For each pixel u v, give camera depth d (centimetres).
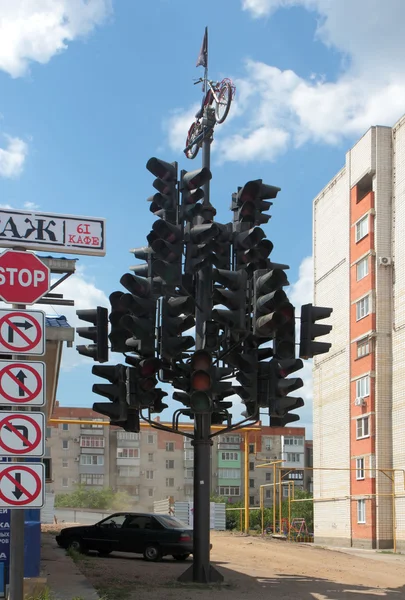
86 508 8931
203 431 1388
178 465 9844
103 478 9581
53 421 2925
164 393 1350
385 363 3931
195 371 1223
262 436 10331
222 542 2858
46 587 1095
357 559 2317
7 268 689
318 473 4591
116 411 1256
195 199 1320
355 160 4294
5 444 653
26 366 669
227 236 1384
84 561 1806
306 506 7306
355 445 4088
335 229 4556
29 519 1145
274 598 1270
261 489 4641
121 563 1816
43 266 700
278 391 1229
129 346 1280
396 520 3722
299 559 2158
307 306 1260
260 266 1383
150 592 1258
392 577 1761
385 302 3978
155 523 1986
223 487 10006
